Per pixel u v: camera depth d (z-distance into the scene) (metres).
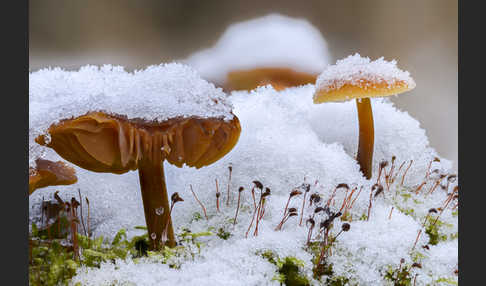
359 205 0.27
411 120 0.29
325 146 0.28
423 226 0.27
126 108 0.24
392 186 0.28
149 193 0.25
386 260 0.26
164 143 0.24
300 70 0.44
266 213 0.26
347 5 0.43
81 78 0.26
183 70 0.25
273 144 0.27
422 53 0.41
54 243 0.25
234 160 0.27
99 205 0.26
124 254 0.25
